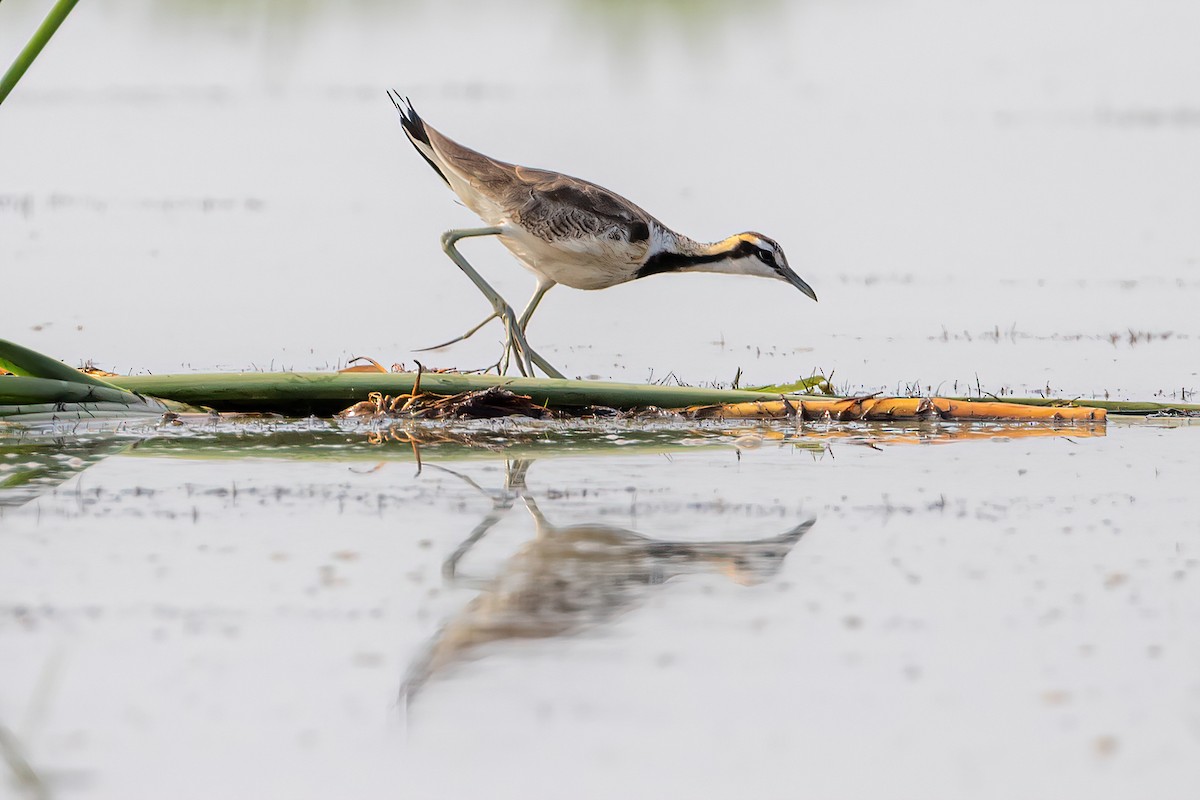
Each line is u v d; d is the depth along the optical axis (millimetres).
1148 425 13695
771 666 7043
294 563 8562
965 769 6043
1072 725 6453
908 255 24641
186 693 6676
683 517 9742
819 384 14750
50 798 5734
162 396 13414
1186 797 5832
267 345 17531
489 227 15531
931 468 11516
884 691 6773
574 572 8453
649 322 20047
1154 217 27953
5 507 9812
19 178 31250
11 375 12930
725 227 25344
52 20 10898
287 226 27078
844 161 34312
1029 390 15359
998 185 31344
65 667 6969
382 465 11367
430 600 7898
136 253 24078
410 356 17188
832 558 8805
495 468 11320
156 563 8547
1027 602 8000
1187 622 7691
